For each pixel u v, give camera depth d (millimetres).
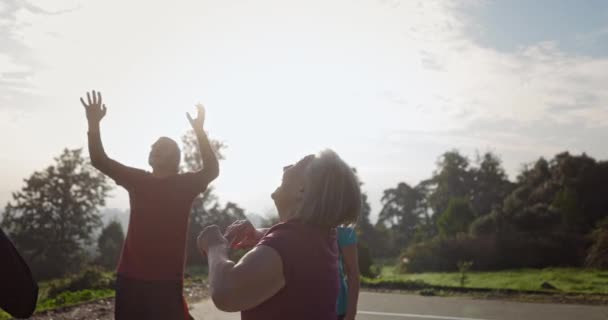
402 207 116250
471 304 11141
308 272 1854
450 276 21234
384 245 62750
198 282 13656
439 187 89250
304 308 1831
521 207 36500
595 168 42156
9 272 1625
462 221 37500
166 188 3881
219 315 9039
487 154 85812
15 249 1672
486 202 80125
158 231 3812
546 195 43094
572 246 27625
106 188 80062
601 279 18109
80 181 78125
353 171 2053
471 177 85625
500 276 20766
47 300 10547
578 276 19672
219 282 1717
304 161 2178
